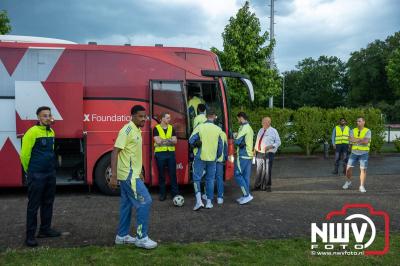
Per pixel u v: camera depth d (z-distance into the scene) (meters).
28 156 5.74
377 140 19.72
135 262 4.96
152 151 9.34
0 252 5.38
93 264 4.88
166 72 9.46
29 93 8.76
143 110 5.63
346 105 90.50
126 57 9.36
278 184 11.39
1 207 8.24
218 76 9.61
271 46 19.34
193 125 9.23
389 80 62.53
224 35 19.23
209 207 8.14
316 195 9.68
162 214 7.64
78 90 8.96
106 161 9.29
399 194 9.86
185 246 5.57
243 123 8.66
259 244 5.71
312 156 19.09
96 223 6.95
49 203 6.09
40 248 5.51
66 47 9.20
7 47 9.02
